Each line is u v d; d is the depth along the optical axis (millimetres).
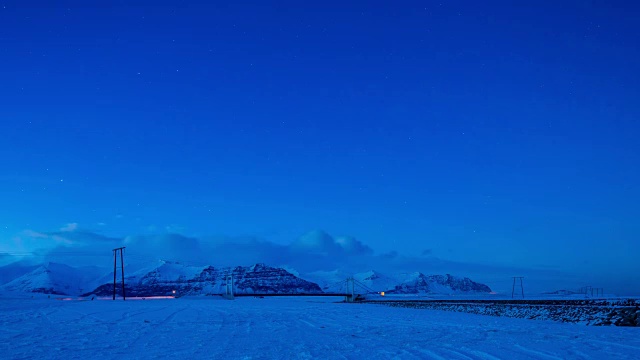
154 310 50594
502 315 47094
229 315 41750
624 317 33438
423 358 15609
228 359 15523
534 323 32031
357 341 20859
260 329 27500
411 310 56094
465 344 19188
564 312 41438
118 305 65438
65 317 38000
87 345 19547
